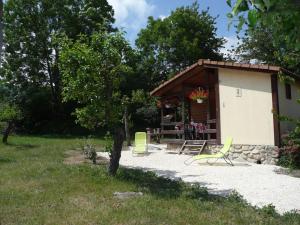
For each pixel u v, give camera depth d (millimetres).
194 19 42594
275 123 15727
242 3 2434
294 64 4316
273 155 15430
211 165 14984
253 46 30750
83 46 11430
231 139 15727
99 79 11492
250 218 7188
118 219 6949
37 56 37750
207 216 7219
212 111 21422
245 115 16547
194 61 42031
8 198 8516
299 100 4812
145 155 18062
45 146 21141
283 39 2820
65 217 7109
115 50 11344
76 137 30875
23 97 36000
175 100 22266
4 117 22266
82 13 37250
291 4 2342
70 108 37719
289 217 7438
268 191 10266
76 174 11359
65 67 11477
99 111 11625
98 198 8531
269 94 15977
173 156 17594
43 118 37312
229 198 8891
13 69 37188
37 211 7496
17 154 16906
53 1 37156
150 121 36344
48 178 10828
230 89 17000
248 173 13086
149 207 7754
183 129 19516
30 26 37438
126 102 12062
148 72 42094
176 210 7578
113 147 11484
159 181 11016
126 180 10758
